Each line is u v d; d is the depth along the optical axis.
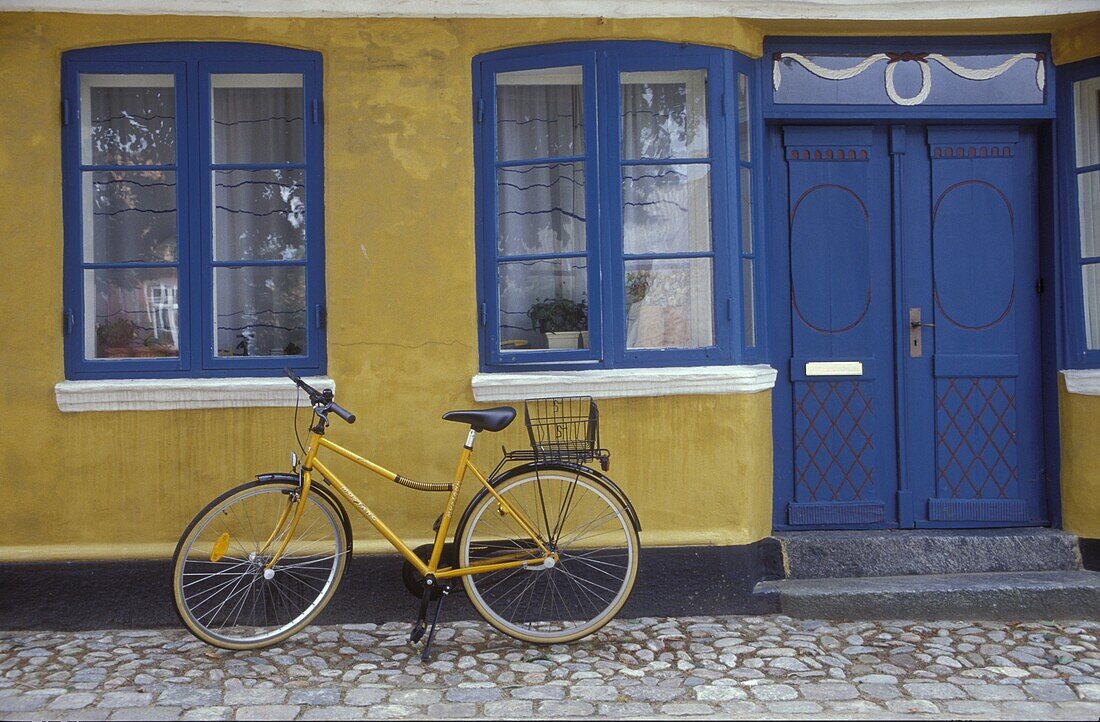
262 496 4.24
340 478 4.35
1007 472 4.77
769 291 4.78
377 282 4.38
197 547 4.23
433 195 4.39
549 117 4.50
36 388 4.28
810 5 4.41
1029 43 4.71
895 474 4.81
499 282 4.48
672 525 4.39
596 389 4.34
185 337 4.40
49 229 4.28
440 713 3.36
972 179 4.78
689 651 3.95
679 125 4.49
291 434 4.35
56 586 4.28
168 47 4.39
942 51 4.71
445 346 4.39
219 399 4.31
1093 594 4.36
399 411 4.37
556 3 4.34
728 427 4.40
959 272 4.78
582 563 4.32
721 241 4.45
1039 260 4.80
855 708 3.38
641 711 3.37
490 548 4.02
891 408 4.80
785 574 4.59
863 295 4.79
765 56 4.67
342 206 4.37
